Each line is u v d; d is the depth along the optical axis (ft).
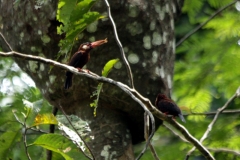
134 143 37.11
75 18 27.17
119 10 35.27
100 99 35.09
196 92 47.09
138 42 35.47
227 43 47.34
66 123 28.81
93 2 26.89
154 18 36.14
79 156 33.76
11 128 41.88
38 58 27.07
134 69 35.09
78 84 34.81
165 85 36.09
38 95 46.65
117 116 35.27
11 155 40.81
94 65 34.91
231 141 46.91
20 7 36.76
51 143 26.78
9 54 26.53
